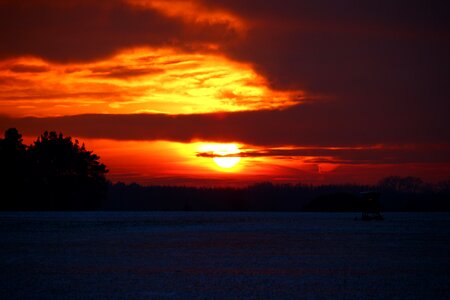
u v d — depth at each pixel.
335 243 67.06
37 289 35.72
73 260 50.12
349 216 159.00
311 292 34.84
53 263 48.03
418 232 86.25
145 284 37.47
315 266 46.25
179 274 41.84
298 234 82.19
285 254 54.94
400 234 81.81
